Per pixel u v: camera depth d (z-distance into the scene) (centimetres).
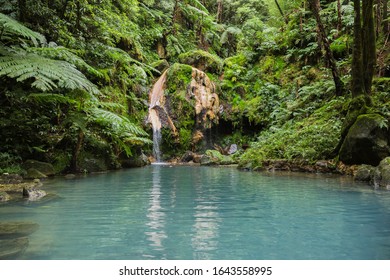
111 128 974
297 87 1349
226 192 552
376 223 345
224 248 271
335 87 1062
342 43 1262
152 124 1407
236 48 2234
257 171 933
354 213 390
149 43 1809
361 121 733
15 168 701
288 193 535
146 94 1523
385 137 716
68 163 838
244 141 1502
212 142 1524
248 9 2156
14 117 777
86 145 921
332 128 897
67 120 815
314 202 459
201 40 2130
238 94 1580
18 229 313
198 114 1481
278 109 1310
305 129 977
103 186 621
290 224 344
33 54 715
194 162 1364
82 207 427
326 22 1398
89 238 296
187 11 2098
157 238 297
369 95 805
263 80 1562
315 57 1392
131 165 1104
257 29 1934
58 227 331
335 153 825
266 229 326
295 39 1509
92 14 1168
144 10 1820
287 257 252
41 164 768
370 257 251
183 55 1752
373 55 809
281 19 1788
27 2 864
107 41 1223
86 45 1076
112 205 442
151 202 464
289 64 1520
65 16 1089
